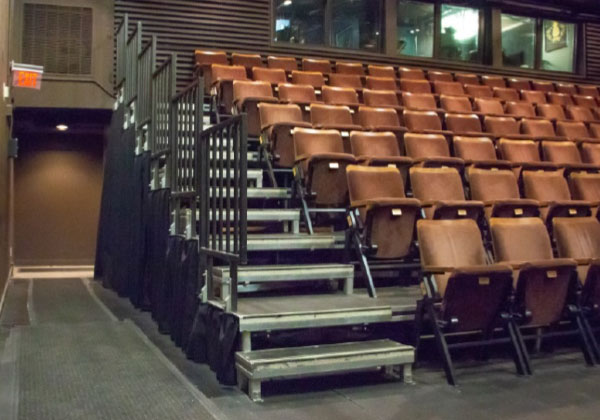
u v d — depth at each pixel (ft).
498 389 10.12
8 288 20.06
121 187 18.92
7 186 20.01
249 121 17.03
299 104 17.63
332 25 26.68
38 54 22.16
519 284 11.06
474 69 29.09
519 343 11.18
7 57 18.26
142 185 16.29
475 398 9.63
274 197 14.48
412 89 24.06
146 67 16.37
